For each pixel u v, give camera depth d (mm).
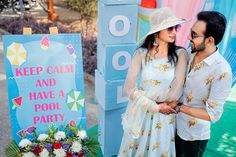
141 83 2441
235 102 4551
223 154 3412
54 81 2617
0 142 3512
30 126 2613
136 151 2627
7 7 9531
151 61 2352
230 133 3812
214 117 2168
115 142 3201
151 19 2311
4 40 2467
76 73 2662
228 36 3566
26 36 2516
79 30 7578
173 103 2326
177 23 2213
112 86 2928
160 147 2523
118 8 2729
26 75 2545
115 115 3086
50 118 2654
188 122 2359
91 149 2729
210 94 2158
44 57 2570
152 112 2402
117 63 2887
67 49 2615
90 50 6055
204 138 2371
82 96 2705
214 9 3371
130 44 2871
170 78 2332
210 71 2133
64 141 2625
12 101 2539
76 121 2721
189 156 2467
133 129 2449
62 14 9164
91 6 6656
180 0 3164
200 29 2064
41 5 9859
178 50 2354
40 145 2549
